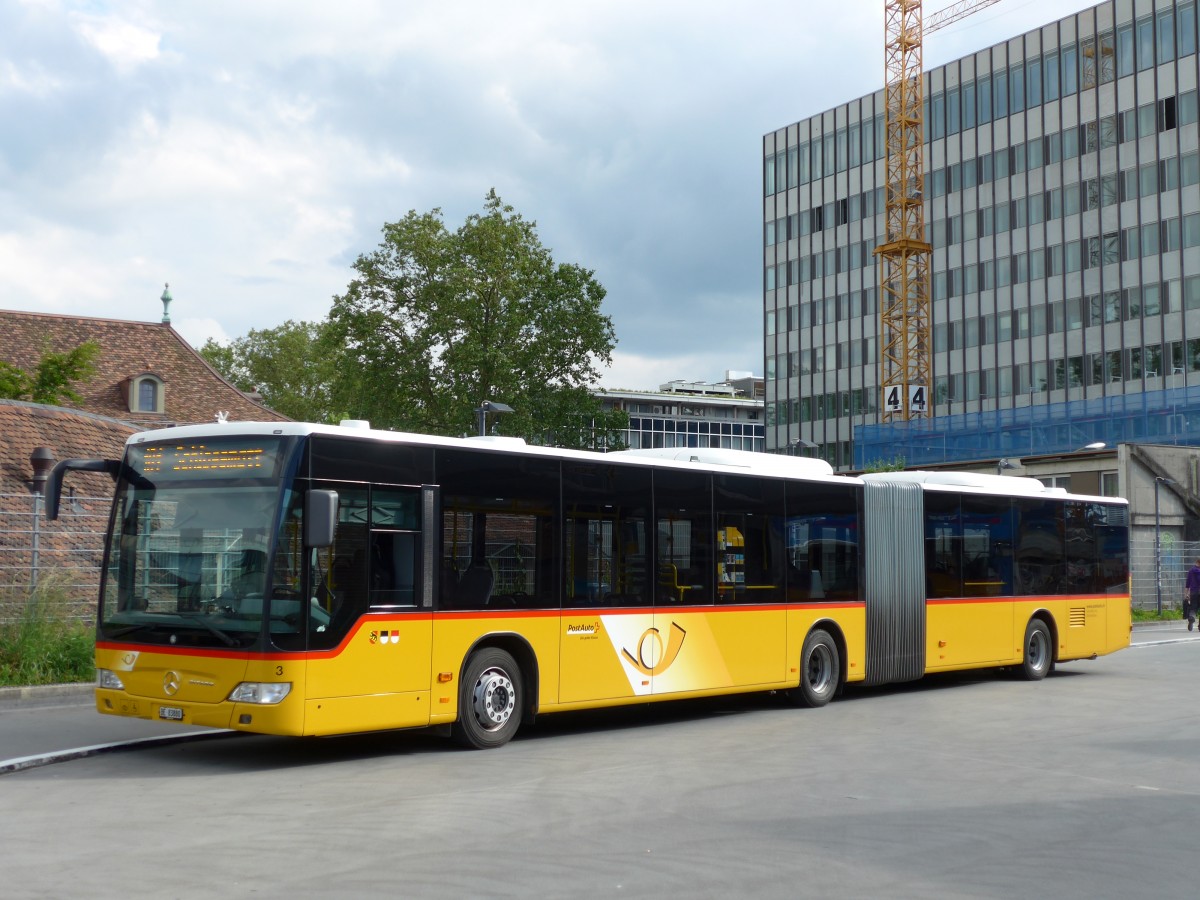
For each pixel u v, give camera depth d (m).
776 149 96.12
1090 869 7.96
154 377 51.66
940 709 17.05
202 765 11.92
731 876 7.62
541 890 7.20
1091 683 20.95
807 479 17.42
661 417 146.50
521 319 65.56
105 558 12.35
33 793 10.32
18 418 26.97
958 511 20.08
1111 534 23.39
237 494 11.68
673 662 15.16
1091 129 74.38
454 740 13.01
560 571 13.87
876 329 87.44
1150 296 71.12
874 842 8.65
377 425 66.19
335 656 11.59
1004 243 79.19
